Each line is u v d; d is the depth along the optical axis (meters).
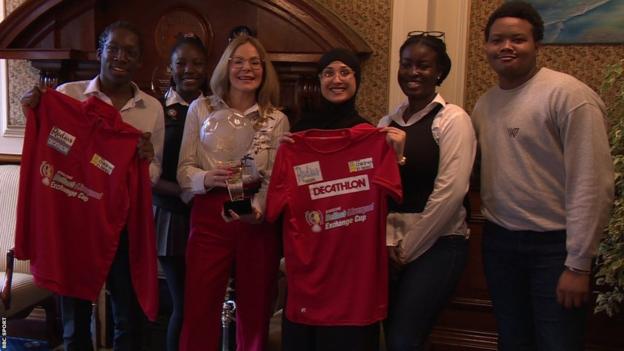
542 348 1.73
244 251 1.97
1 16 3.19
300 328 1.90
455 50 2.81
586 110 1.59
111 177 1.87
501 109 1.75
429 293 1.76
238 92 2.03
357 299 1.79
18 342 3.05
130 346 2.06
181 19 2.89
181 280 2.30
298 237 1.82
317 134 1.82
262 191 1.95
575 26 2.63
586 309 1.70
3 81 3.23
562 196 1.67
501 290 1.82
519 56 1.67
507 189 1.73
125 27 1.95
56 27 2.94
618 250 2.17
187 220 2.25
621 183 2.15
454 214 1.76
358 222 1.79
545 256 1.69
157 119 2.05
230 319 2.29
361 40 2.66
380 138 1.77
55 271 1.86
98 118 1.85
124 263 2.00
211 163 2.00
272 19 2.74
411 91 1.84
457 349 2.79
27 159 1.85
